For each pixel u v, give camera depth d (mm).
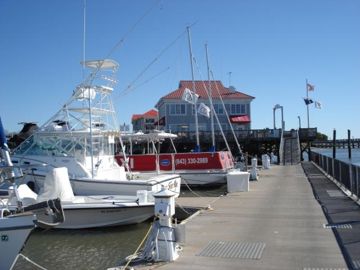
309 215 13898
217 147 50531
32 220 8781
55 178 14836
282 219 13312
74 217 14578
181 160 26031
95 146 18281
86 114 18188
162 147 49312
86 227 14727
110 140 19250
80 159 17594
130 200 15164
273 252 9414
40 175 17203
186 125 58906
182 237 9031
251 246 9969
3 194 14445
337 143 127812
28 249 12672
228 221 13164
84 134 17688
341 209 14781
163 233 8875
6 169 10305
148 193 15164
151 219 15547
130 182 16812
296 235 11000
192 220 13383
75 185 17047
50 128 18094
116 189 16891
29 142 18172
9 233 8633
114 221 14734
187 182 25609
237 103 59844
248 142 50781
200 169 25844
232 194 20188
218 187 25891
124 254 12070
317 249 9555
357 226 11836
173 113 58938
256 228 12016
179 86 63562
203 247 9914
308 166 40750
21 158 17859
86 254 12117
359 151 141125
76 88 17750
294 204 16453
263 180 27078
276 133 51375
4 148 10195
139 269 8297
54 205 10281
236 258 8984
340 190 20547
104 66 17922
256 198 18547
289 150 50375
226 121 59125
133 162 25891
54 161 17625
